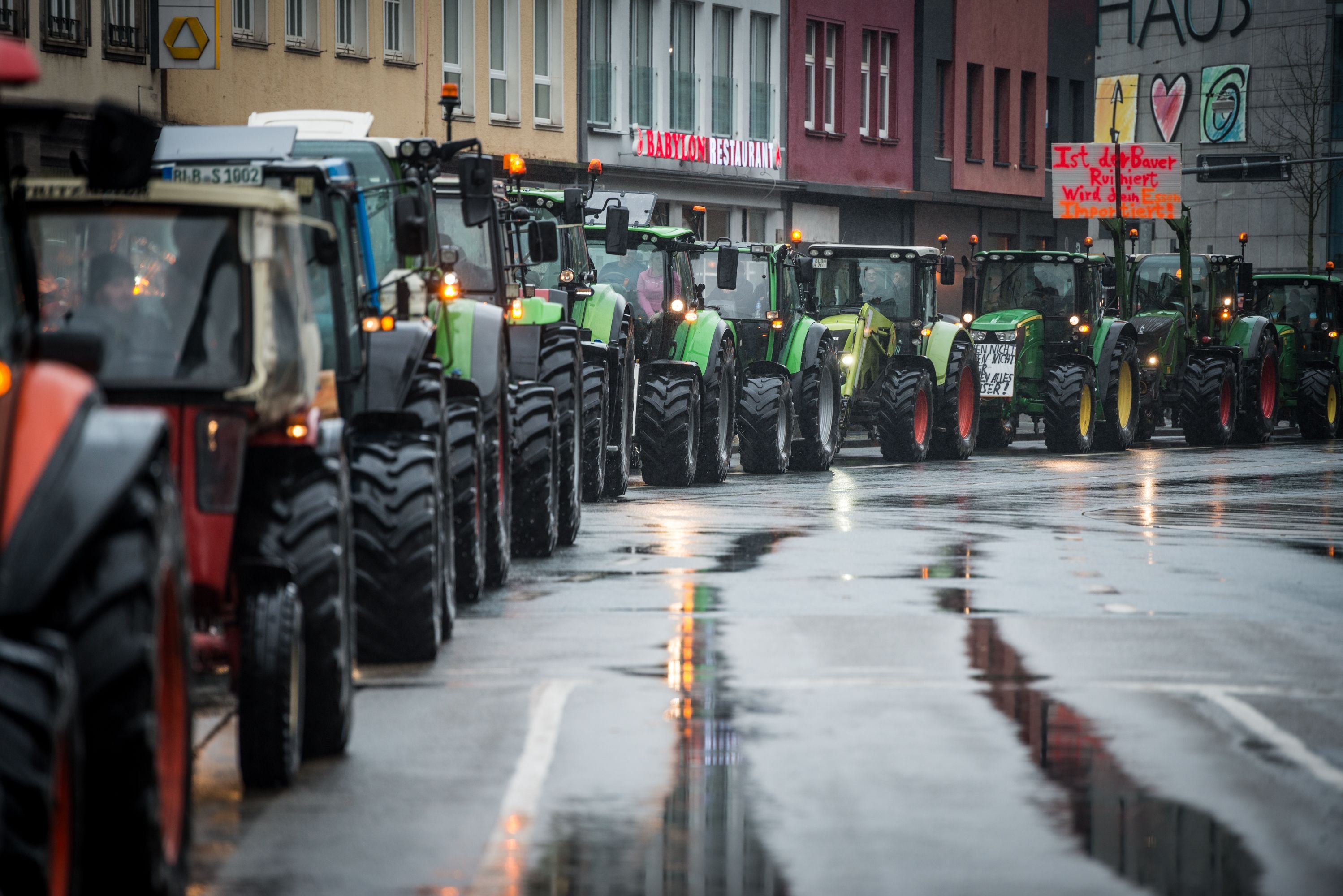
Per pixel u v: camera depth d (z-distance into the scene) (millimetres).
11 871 12055
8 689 12359
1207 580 37656
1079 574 38375
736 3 116188
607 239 55688
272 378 20141
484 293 41000
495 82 99875
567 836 18156
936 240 134250
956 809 19156
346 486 22125
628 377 56344
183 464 19734
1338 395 103625
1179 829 18438
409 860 17359
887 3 128500
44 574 13000
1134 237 91375
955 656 28375
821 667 27344
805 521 48875
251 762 20016
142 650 14016
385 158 34906
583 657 28156
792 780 20344
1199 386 91625
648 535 45281
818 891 16344
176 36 74625
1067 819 18797
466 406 33688
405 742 22359
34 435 13469
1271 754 21812
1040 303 85000
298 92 86500
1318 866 17172
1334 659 28406
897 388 74375
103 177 17031
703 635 30203
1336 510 54062
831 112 125125
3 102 16500
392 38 93125
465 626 31109
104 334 19953
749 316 68438
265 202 20297
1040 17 145250
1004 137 142250
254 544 20734
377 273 33219
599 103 107438
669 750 21844
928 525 48281
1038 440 96312
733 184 115000
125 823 13898
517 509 40031
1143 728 23234
